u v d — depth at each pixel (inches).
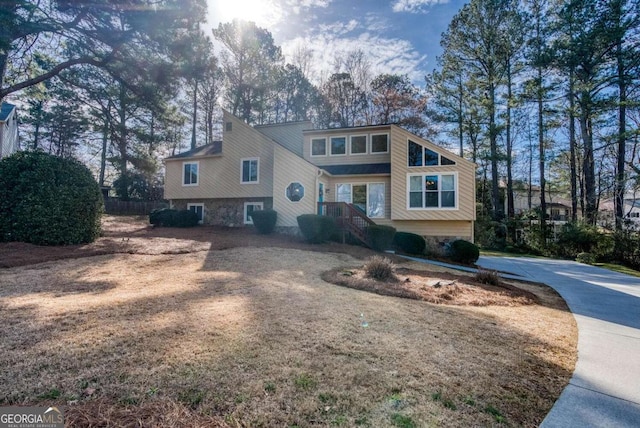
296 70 1223.5
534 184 1096.2
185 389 103.2
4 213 369.4
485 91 927.7
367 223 553.0
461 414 99.3
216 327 155.1
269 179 644.7
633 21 645.3
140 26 421.1
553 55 707.4
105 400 95.9
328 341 147.3
